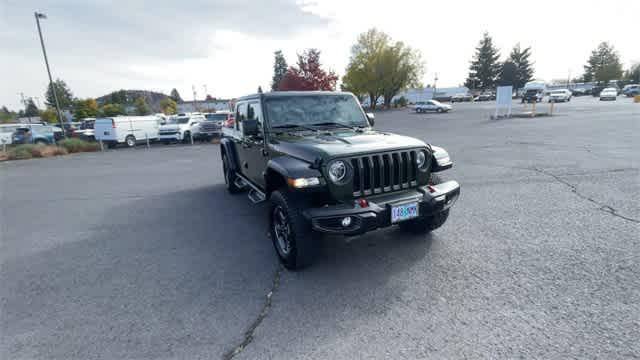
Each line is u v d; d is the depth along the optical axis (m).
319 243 3.41
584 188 6.14
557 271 3.33
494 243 4.04
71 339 2.63
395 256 3.83
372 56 53.75
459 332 2.52
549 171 7.62
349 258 3.84
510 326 2.56
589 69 84.56
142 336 2.63
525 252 3.77
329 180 3.13
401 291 3.12
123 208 6.46
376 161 3.37
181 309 2.99
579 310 2.71
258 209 6.08
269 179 3.83
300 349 2.41
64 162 14.35
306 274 3.52
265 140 4.34
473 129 18.30
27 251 4.51
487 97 66.56
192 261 3.99
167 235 4.91
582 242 3.95
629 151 9.64
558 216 4.83
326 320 2.74
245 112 5.33
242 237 4.72
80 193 8.00
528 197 5.79
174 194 7.45
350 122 4.82
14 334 2.71
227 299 3.12
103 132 20.69
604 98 43.28
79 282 3.57
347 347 2.41
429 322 2.65
